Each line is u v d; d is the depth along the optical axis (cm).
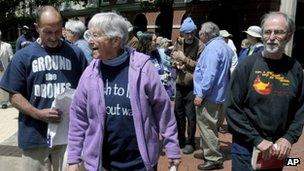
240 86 328
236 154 335
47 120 345
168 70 772
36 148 355
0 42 952
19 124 359
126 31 282
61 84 352
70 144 300
